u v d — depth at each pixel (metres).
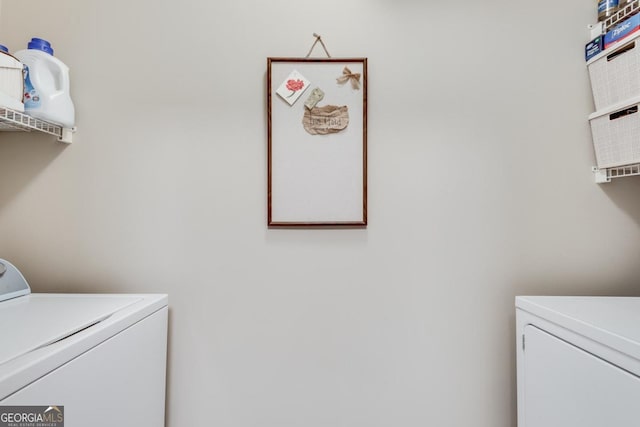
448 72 1.40
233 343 1.38
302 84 1.38
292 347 1.38
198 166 1.39
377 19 1.39
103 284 1.37
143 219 1.38
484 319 1.39
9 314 0.99
